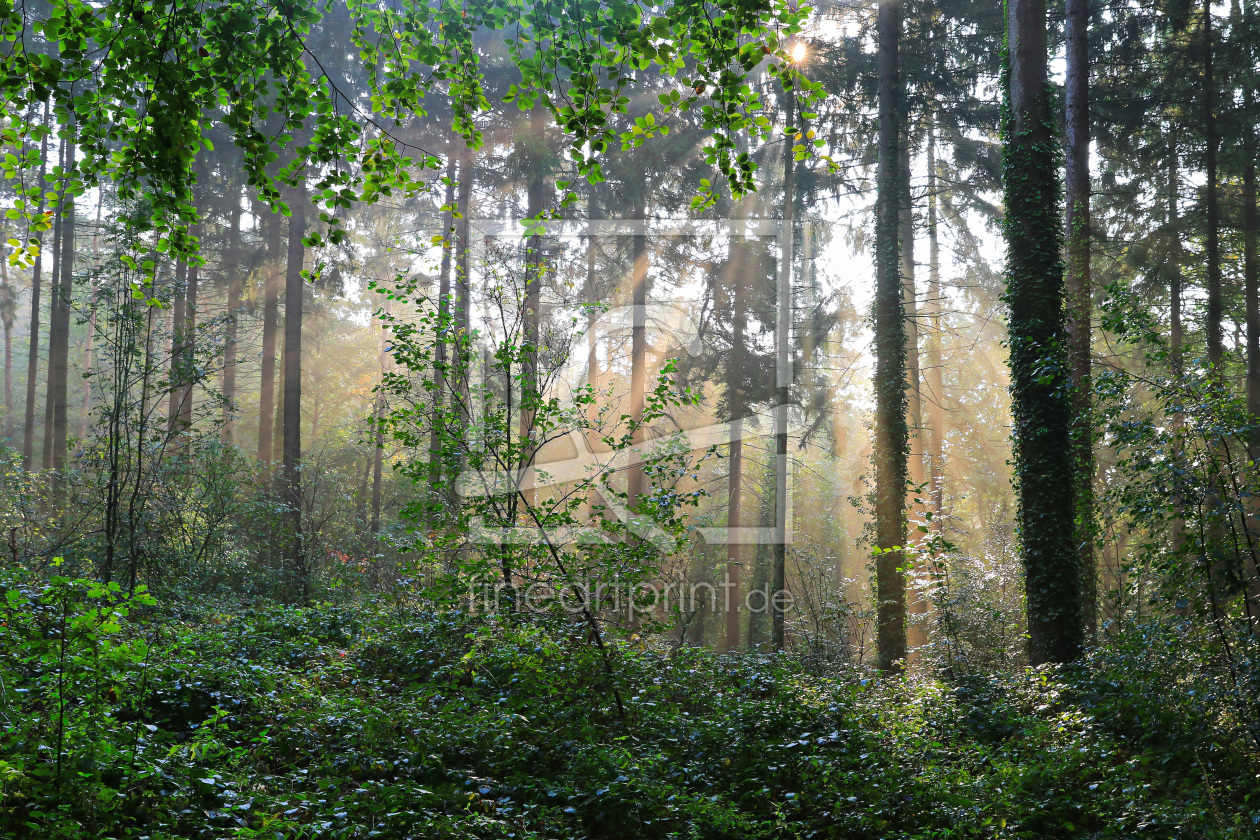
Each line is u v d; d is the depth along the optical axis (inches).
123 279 486.6
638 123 243.6
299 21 240.8
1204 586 294.8
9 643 225.5
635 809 222.1
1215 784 260.8
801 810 246.4
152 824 171.5
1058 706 356.8
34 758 172.6
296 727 243.8
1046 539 466.0
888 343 653.3
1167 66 725.9
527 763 252.8
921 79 727.7
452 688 319.9
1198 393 304.0
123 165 224.4
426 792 203.5
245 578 574.9
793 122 792.9
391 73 265.9
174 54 243.1
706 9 230.4
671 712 309.3
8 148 784.9
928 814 240.8
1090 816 250.2
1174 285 773.3
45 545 500.4
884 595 624.1
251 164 236.5
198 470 590.6
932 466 914.1
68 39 204.4
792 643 736.3
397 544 429.7
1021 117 503.8
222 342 555.5
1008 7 522.6
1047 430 470.9
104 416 492.4
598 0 234.8
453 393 369.7
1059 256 491.8
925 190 871.1
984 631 540.7
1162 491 299.3
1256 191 723.4
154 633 342.0
